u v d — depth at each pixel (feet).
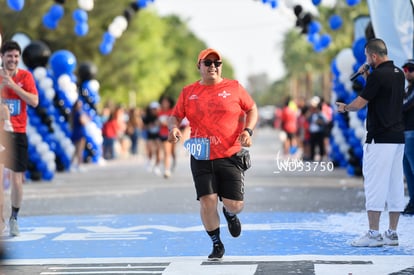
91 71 192.54
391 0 93.30
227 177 59.00
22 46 156.04
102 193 122.11
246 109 59.72
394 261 57.98
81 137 185.78
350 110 64.80
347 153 152.87
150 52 457.27
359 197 107.45
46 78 152.15
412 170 81.82
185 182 142.41
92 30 321.73
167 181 145.69
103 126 240.32
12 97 73.97
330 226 77.87
